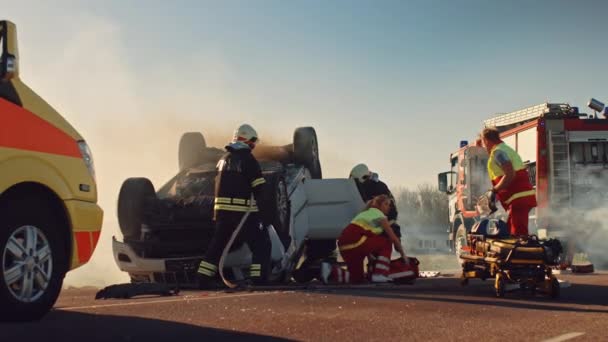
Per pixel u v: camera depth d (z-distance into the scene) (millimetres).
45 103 4957
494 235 6887
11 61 4715
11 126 4504
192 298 5969
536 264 6195
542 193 13195
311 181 10031
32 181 4562
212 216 8125
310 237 10008
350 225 8406
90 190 5109
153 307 5203
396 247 8266
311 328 4121
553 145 13250
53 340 3686
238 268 8180
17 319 4445
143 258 8141
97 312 4922
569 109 13492
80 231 4949
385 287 7359
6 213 4398
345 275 8461
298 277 9672
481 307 5223
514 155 7293
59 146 4879
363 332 3977
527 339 3758
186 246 8133
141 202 8273
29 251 4543
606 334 3947
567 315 4820
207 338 3768
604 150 13383
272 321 4402
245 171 7516
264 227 8203
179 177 9516
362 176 10039
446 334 3920
